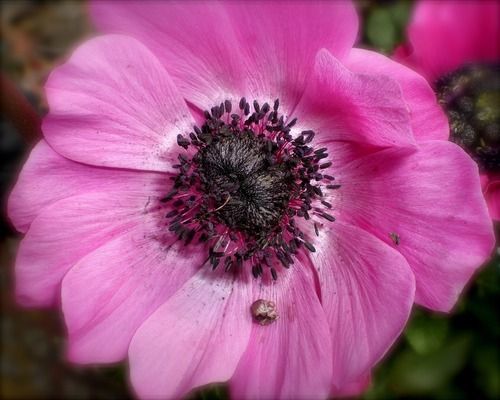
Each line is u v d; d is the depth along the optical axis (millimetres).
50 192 161
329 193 168
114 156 164
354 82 150
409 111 149
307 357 160
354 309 161
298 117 169
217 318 166
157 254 167
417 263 158
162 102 164
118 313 162
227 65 164
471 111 179
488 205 169
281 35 161
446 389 220
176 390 158
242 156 163
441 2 181
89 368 250
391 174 160
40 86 254
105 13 155
